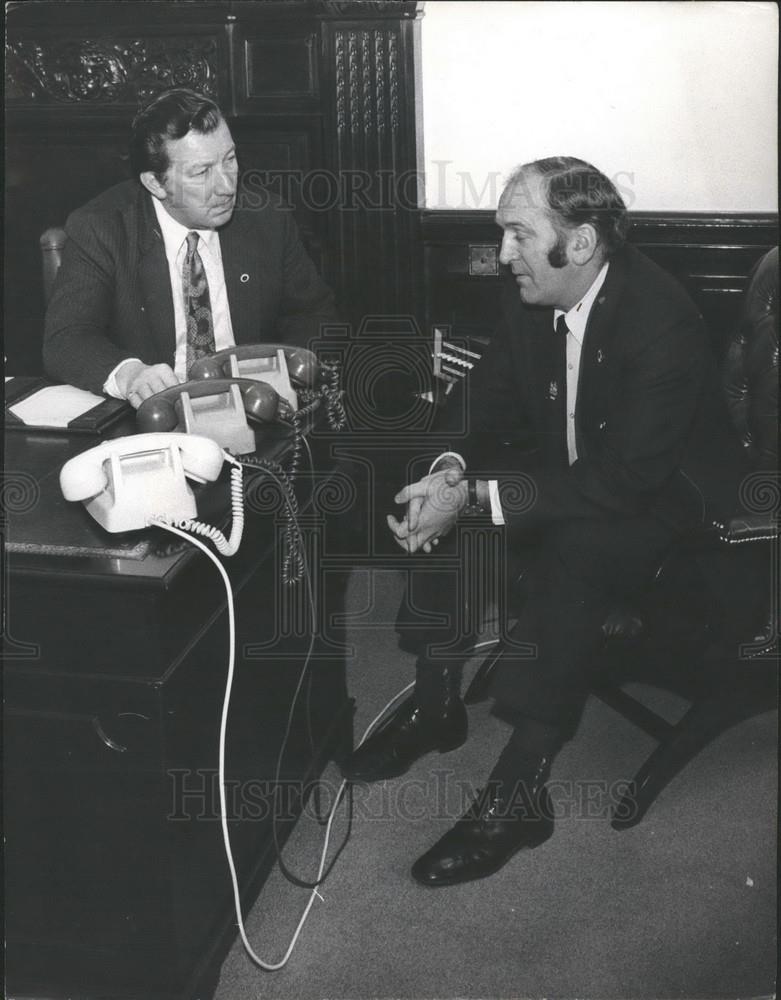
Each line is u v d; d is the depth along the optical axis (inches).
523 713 82.0
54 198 132.7
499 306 124.7
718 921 77.7
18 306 135.9
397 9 118.0
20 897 65.0
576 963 73.7
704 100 117.0
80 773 61.8
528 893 80.8
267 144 125.6
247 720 74.1
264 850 80.1
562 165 81.7
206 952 69.0
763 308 90.4
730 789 92.7
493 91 120.7
